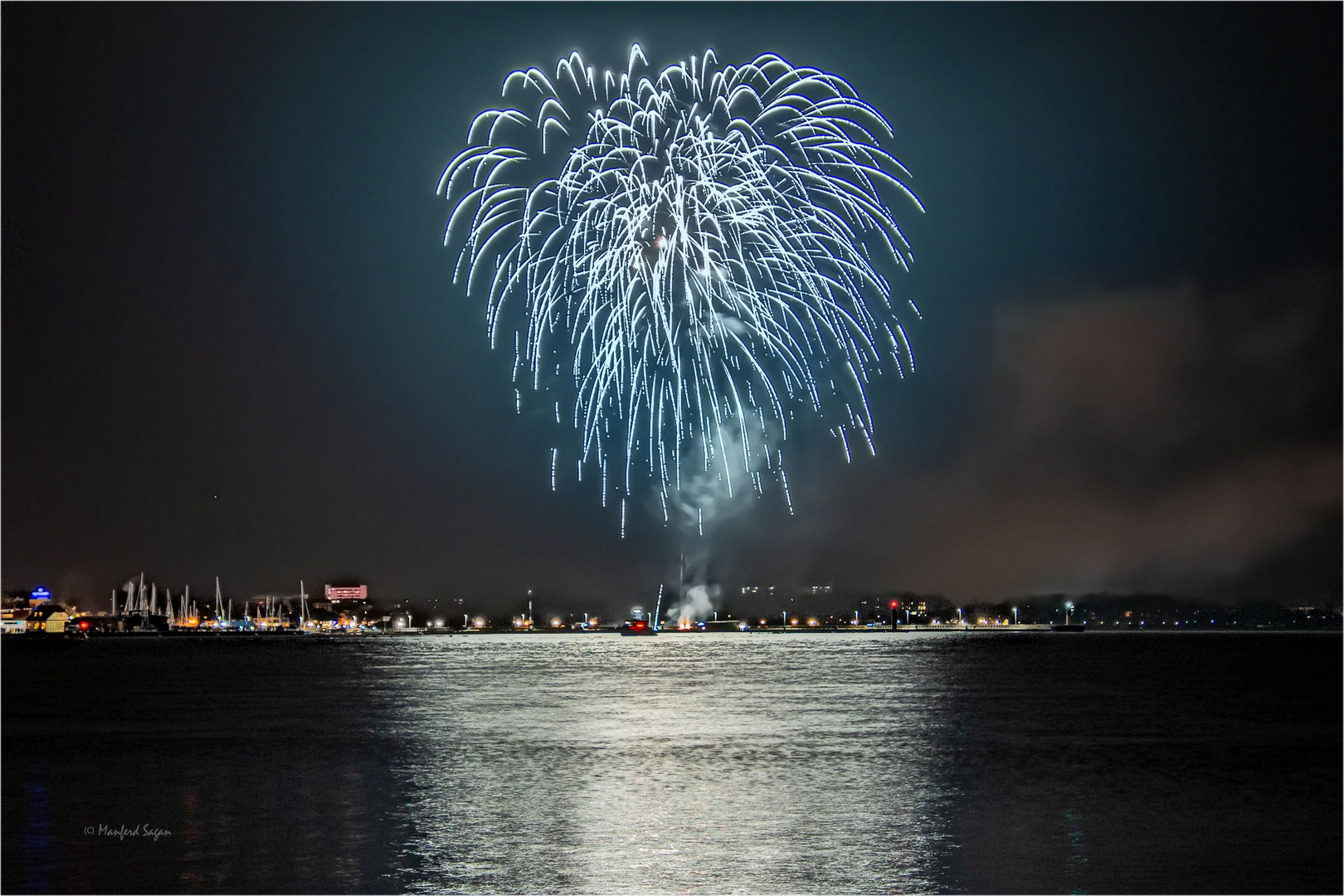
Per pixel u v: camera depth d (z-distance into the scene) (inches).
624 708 2938.0
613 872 1091.9
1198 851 1171.3
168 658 7150.6
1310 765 1803.6
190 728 2475.4
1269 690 3678.6
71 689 3964.1
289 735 2313.0
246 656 7426.2
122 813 1412.4
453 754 1963.6
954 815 1368.1
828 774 1699.1
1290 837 1240.2
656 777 1670.8
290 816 1384.1
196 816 1395.2
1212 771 1738.4
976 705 3011.8
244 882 1071.6
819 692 3538.4
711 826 1298.0
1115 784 1600.6
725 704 3038.9
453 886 1049.5
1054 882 1054.4
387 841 1234.6
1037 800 1472.7
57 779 1704.0
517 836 1253.7
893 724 2468.0
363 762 1863.9
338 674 4877.0
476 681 4249.5
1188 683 4116.6
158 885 1065.5
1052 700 3196.4
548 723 2532.0
